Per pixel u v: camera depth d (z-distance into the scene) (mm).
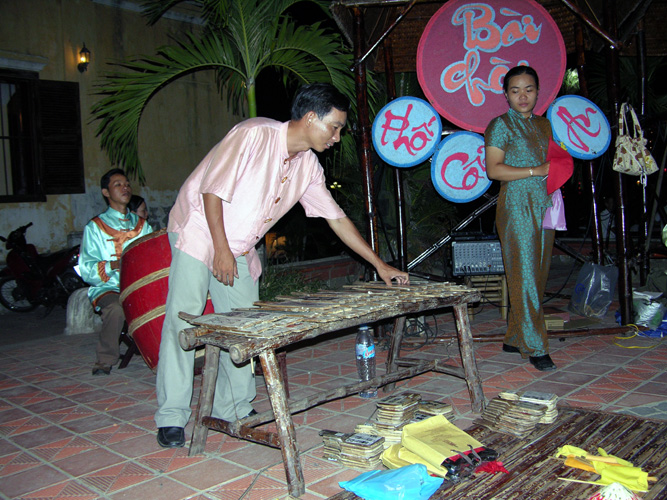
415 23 5855
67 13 8055
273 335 2482
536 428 3061
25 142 7977
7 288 7812
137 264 3924
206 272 3088
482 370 4277
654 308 5141
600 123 5152
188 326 3078
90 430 3471
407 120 5012
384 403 3100
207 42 5957
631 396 3570
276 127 2965
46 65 7953
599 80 9141
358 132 5148
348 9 5121
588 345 4836
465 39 5047
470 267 5449
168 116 8914
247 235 3113
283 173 3053
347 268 7926
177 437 3115
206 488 2682
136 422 3568
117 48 8492
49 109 8008
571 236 10648
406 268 5570
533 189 4227
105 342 4598
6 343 6227
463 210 8539
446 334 5375
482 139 5148
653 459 2650
